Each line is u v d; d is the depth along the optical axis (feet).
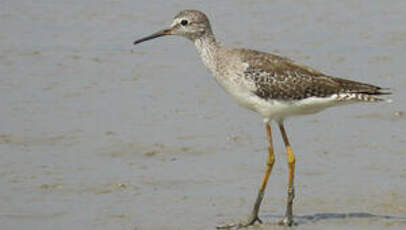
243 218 42.22
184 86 63.72
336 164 49.57
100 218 42.29
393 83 62.95
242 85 42.63
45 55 70.23
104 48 72.23
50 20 79.20
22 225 41.37
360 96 41.52
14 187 46.52
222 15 79.56
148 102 60.54
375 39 73.15
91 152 52.08
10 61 68.69
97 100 60.95
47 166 49.75
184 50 71.92
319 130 55.06
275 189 46.39
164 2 83.56
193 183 47.29
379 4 82.12
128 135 54.65
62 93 62.13
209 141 53.62
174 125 56.29
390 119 56.65
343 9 81.00
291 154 42.50
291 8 81.51
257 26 76.79
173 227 41.06
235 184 47.14
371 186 46.16
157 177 48.19
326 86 41.81
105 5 82.94
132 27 77.15
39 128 55.72
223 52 43.55
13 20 79.00
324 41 73.10
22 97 61.16
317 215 42.63
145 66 67.97
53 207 43.78
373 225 40.91
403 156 50.37
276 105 42.45
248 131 55.21
